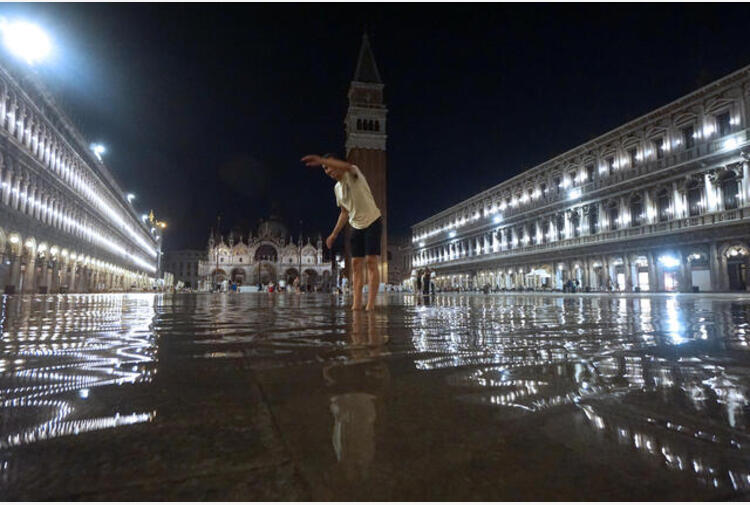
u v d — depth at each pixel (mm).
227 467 961
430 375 1993
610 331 4027
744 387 1776
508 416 1374
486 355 2555
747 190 31531
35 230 33219
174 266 136250
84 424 1266
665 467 982
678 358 2492
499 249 62625
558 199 51531
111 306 10445
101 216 55969
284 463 991
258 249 121438
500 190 62938
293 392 1670
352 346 2914
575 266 47500
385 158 74125
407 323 4887
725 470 969
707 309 9250
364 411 1419
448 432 1222
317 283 120188
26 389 1698
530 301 17094
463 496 829
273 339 3289
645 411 1435
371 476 920
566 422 1320
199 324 4746
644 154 40469
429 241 86875
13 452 1037
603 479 921
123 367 2168
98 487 847
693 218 35031
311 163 6809
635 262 39969
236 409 1436
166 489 839
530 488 874
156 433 1191
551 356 2525
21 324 4781
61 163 40844
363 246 7117
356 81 75625
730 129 33156
